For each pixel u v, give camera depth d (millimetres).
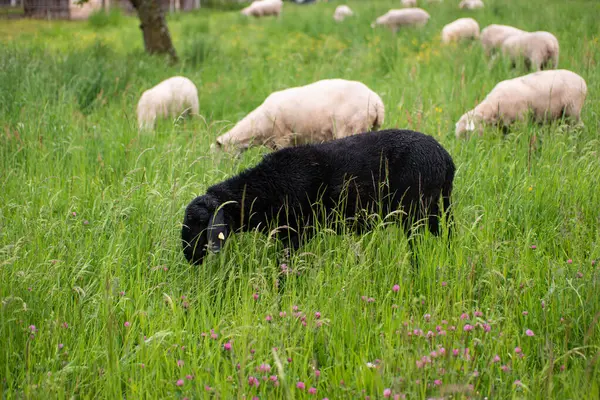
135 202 8547
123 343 6086
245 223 7738
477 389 5137
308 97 10484
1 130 11578
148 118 13398
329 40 26250
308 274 7188
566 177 9055
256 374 5379
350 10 34688
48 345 5859
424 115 11883
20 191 9008
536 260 7285
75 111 13406
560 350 5613
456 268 6934
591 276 6434
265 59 21547
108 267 6910
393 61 19500
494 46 19406
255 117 10578
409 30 26266
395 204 7703
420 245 7500
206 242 7297
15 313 6086
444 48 20750
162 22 22344
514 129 11430
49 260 6961
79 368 5566
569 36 20609
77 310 6227
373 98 10484
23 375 5465
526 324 6105
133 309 6582
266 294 6453
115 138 11688
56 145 11125
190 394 5176
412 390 4953
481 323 5711
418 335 5512
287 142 10578
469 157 10273
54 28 31922
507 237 8172
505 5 28781
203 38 23625
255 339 5523
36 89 13922
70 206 8609
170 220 7750
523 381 5203
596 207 8391
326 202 7703
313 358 5590
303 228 7770
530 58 16781
